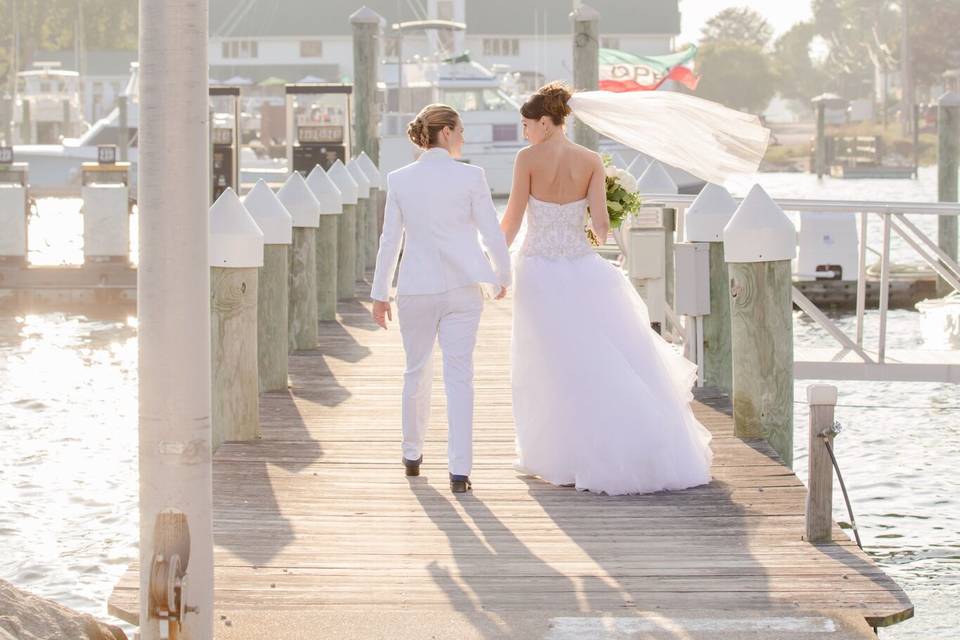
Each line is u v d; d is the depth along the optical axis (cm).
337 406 993
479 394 1045
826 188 6888
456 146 756
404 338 769
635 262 1101
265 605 573
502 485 774
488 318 1469
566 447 768
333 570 619
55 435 1216
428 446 873
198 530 489
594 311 769
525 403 785
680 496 746
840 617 547
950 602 820
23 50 9950
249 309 871
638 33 8350
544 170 772
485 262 746
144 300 478
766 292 838
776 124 14975
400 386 1071
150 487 484
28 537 907
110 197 2100
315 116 2383
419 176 745
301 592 589
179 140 471
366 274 1925
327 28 8088
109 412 1325
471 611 564
